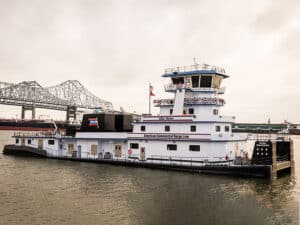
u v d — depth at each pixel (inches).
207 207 1041.5
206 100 1632.6
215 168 1494.8
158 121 1681.8
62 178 1443.2
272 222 926.4
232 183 1357.0
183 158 1598.2
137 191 1221.7
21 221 911.0
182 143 1605.6
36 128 7854.3
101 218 943.0
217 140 1529.3
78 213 981.2
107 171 1593.3
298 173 1683.1
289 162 1644.9
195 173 1531.7
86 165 1766.7
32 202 1082.1
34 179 1423.5
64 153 2026.3
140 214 976.9
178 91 1665.8
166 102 1747.0
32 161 1921.8
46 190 1234.6
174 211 1003.3
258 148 1501.0
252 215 971.3
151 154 1691.7
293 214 992.2
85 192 1206.9
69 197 1142.3
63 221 916.0
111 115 1939.0
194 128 1592.0
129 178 1435.8
